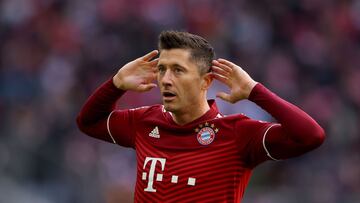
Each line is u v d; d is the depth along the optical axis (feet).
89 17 175.73
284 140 49.62
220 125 51.60
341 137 153.79
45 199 126.11
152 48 172.86
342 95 169.68
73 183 128.57
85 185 128.47
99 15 176.45
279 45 179.42
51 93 155.74
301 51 179.11
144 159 52.65
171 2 178.81
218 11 180.14
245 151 50.93
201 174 50.85
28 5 175.73
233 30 177.06
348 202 136.26
